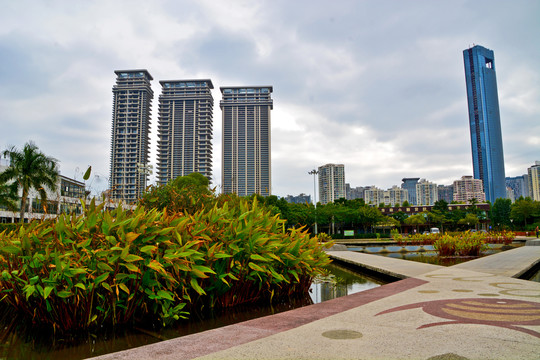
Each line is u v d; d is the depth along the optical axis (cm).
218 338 359
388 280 995
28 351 391
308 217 5416
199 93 19212
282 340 347
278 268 671
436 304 520
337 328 392
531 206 7144
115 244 464
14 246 484
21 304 498
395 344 328
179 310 536
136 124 17338
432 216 8300
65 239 478
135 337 438
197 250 553
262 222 662
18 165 2823
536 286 692
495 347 315
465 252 1748
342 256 1551
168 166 18550
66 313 446
